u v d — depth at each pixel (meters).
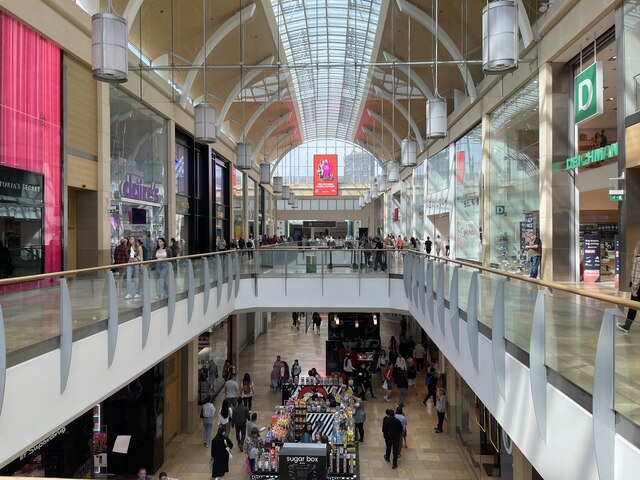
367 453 12.93
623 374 3.37
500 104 16.47
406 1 16.08
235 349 21.12
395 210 44.62
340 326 20.12
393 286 15.45
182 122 18.12
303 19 23.23
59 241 10.13
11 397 4.77
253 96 25.94
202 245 21.62
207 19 16.44
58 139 10.09
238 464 12.20
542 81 12.56
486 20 7.73
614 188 10.98
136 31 15.16
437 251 27.17
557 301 4.38
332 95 36.28
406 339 21.70
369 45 25.64
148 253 15.31
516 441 5.39
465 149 21.22
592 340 3.75
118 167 13.17
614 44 10.62
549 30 12.09
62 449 9.60
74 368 5.89
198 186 21.09
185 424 14.63
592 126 16.06
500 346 5.88
